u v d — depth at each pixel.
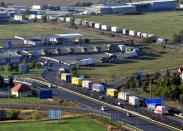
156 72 151.62
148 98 117.25
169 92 119.81
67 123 95.88
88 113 105.62
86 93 128.50
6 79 142.50
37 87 136.25
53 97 123.19
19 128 92.56
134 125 96.44
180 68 155.00
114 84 139.62
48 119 99.75
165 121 100.06
